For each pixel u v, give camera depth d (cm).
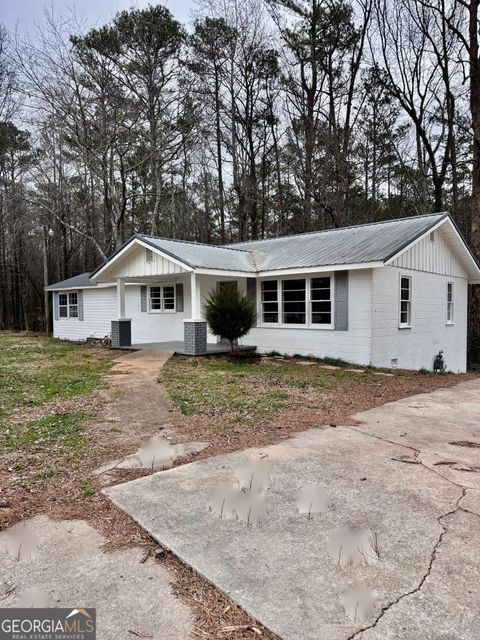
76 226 2342
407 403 668
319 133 2178
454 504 315
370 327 1037
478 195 1505
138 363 1055
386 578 229
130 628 197
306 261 1133
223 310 1100
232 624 199
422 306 1236
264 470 382
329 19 2088
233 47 2270
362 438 479
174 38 2073
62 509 313
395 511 305
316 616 201
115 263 1358
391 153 2255
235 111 2366
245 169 2439
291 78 2230
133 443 463
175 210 2758
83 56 1897
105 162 2030
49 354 1316
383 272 1065
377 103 2158
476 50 1509
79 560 249
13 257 2598
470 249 1528
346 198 2145
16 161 2364
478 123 1505
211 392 721
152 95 2061
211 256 1251
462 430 516
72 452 434
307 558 248
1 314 2750
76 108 1933
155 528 283
